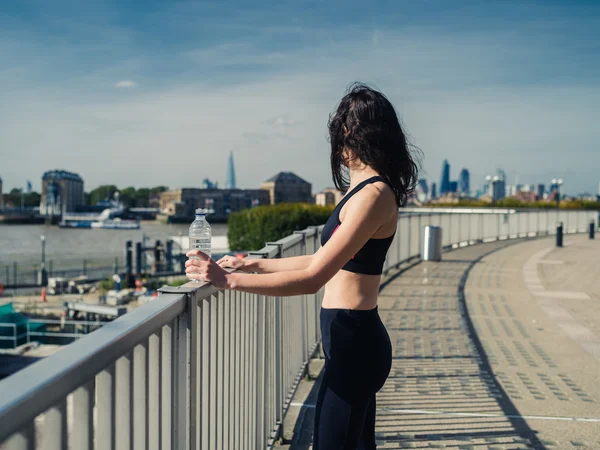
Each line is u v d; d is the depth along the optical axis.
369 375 2.04
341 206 2.00
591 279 11.54
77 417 1.25
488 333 6.91
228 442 2.56
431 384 4.99
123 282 50.59
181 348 1.92
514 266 13.72
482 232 22.73
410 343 6.43
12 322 27.00
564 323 7.46
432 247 14.36
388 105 2.05
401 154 2.04
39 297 48.56
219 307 2.41
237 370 2.73
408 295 9.55
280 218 26.22
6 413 0.94
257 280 1.90
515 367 5.51
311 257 2.23
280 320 3.77
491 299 9.21
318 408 2.11
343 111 2.06
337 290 2.06
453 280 11.28
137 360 1.57
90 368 1.25
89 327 33.69
